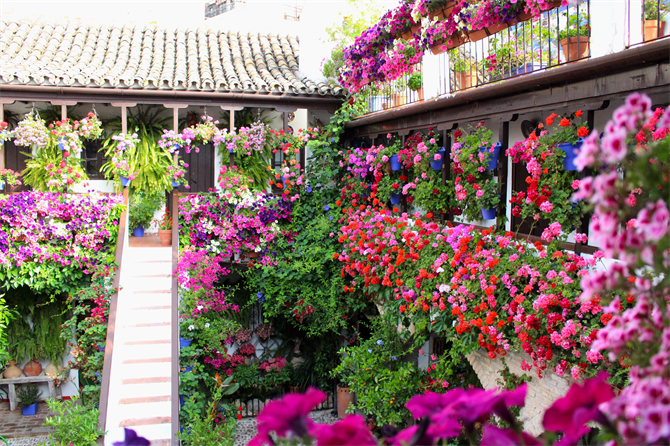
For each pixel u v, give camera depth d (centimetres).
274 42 1328
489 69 650
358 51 927
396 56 811
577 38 523
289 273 991
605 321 381
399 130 859
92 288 885
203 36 1302
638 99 124
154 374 802
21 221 887
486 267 529
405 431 165
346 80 1027
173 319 842
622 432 122
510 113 582
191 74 1043
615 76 434
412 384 732
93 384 882
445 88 764
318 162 1058
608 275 130
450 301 578
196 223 1019
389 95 967
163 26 1323
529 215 564
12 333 1039
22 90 932
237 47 1260
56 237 923
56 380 1063
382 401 741
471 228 605
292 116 1086
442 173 739
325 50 1150
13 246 898
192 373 850
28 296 1031
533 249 519
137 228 1109
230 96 1018
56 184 944
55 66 996
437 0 670
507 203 637
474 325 543
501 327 497
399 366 787
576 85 479
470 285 545
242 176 1043
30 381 1054
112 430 713
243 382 1091
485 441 153
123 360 805
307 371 1123
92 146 1094
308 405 159
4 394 1076
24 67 961
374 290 797
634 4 436
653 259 124
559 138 486
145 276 950
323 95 1069
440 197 731
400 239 735
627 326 132
